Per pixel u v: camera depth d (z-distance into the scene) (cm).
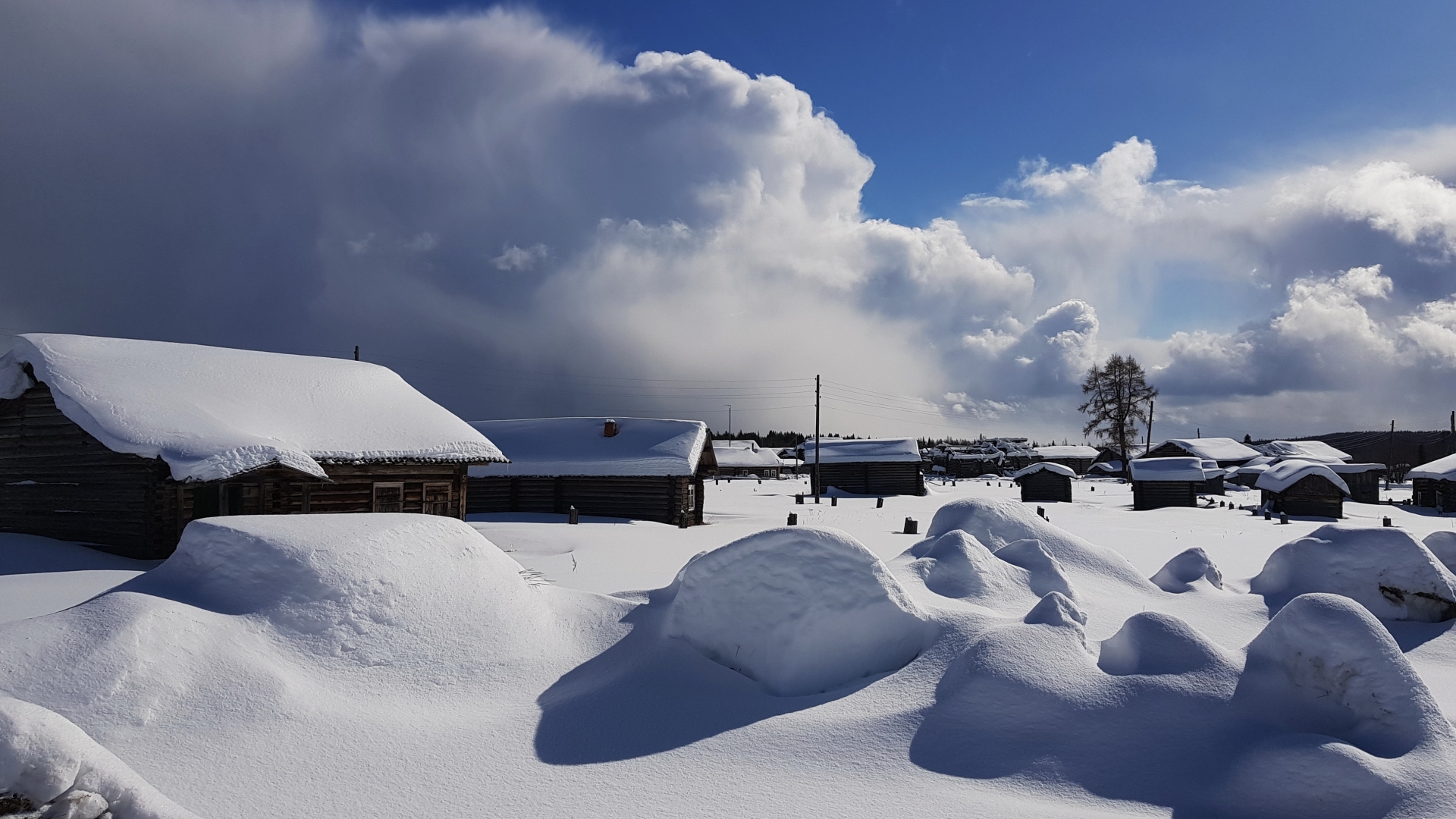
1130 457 9019
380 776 527
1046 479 5075
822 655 686
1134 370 8194
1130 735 526
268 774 524
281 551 749
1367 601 988
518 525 2480
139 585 750
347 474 1844
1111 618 909
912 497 5528
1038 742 533
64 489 1647
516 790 509
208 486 1609
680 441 3148
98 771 414
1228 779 485
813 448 5900
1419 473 4366
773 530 741
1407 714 514
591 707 636
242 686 610
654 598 888
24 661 575
